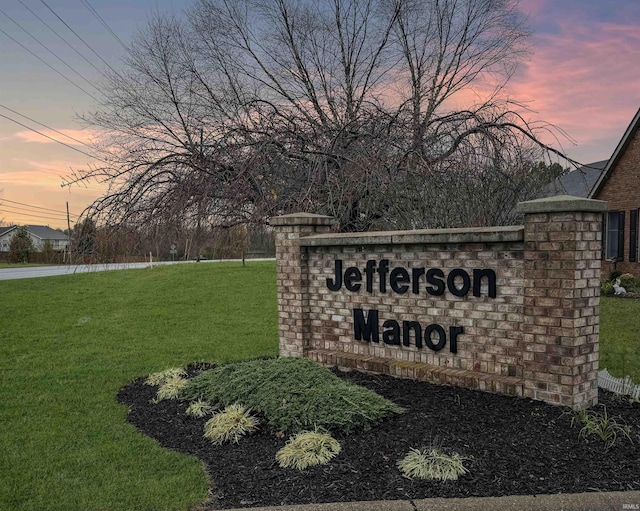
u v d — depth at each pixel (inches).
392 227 275.3
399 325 220.7
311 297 251.1
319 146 288.4
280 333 258.4
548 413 166.9
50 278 748.6
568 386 170.2
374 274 228.8
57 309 479.5
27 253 1646.2
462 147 270.7
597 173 724.7
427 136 283.9
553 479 127.5
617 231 664.4
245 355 296.5
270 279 641.6
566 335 169.9
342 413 164.7
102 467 146.7
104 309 476.1
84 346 326.0
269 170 271.0
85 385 235.6
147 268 823.1
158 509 123.6
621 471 130.7
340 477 134.3
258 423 172.1
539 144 273.9
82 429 177.5
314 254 248.7
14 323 411.2
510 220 269.6
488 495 121.5
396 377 212.7
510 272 188.4
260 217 251.0
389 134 282.8
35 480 139.1
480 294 196.4
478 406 175.2
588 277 172.7
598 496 118.0
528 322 179.0
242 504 124.3
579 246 168.7
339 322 241.8
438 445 145.4
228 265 842.2
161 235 253.3
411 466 134.2
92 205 266.4
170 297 531.2
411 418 168.2
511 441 147.9
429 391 193.0
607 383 200.7
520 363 187.5
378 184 260.1
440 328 207.3
